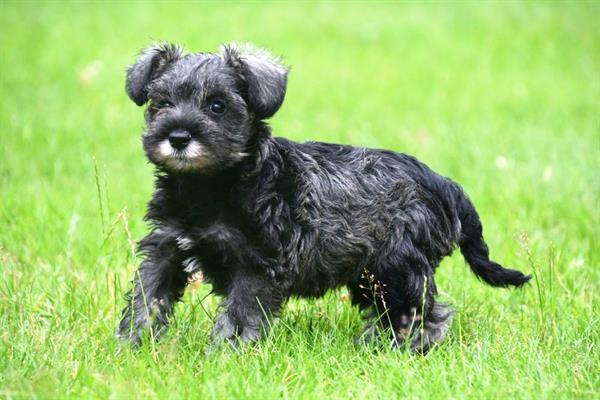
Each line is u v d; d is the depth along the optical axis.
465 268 9.76
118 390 6.50
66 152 14.39
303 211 7.71
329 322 8.40
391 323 8.03
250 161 7.64
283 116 17.22
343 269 7.98
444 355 7.64
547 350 7.59
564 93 19.39
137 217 11.24
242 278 7.59
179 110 7.58
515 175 13.12
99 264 9.38
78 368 6.96
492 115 17.58
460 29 25.09
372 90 19.58
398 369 7.16
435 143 15.36
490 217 11.48
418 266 8.02
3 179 12.69
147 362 7.14
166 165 7.47
